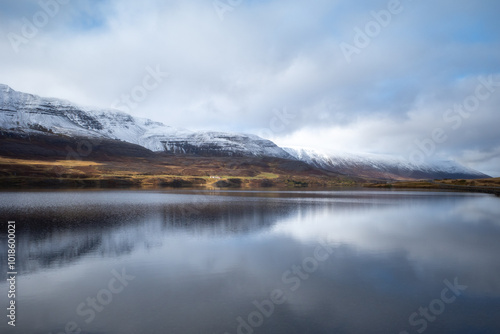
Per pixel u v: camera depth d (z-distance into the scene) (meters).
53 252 28.52
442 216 53.62
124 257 26.92
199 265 24.64
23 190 118.81
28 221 45.50
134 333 14.51
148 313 16.44
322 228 41.06
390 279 21.52
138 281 21.12
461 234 37.19
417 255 27.56
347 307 17.17
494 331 14.70
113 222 45.06
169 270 23.44
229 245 31.34
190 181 192.62
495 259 26.36
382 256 27.30
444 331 14.70
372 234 37.12
